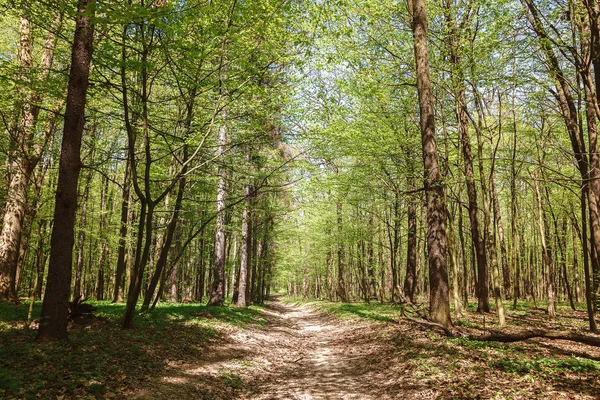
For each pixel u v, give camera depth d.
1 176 14.21
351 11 13.71
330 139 15.96
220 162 13.85
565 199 22.23
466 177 15.69
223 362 9.55
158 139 14.26
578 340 9.51
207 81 11.32
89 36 8.38
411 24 14.18
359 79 16.02
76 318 10.02
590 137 13.88
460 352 9.16
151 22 7.18
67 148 8.05
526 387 6.55
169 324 11.88
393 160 18.02
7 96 10.14
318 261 44.28
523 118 15.26
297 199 26.58
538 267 36.69
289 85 13.69
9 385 5.18
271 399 7.46
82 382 5.99
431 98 13.21
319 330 19.28
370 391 7.73
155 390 6.60
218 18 9.66
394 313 18.23
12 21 14.24
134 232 22.12
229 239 30.16
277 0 9.48
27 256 18.52
